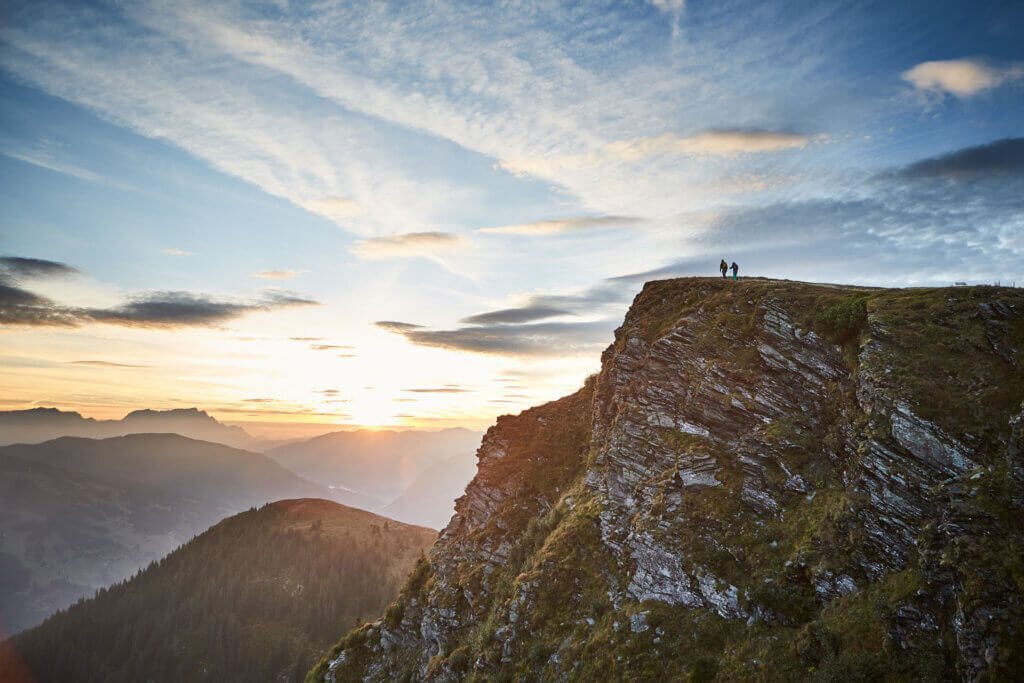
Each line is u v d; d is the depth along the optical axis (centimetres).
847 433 3791
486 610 5166
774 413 4303
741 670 3142
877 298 4350
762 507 3847
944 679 2581
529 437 6856
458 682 4678
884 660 2769
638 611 3803
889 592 2978
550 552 4706
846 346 4262
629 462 4806
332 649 7006
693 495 4138
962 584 2666
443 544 6969
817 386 4244
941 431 3259
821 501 3619
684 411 4750
